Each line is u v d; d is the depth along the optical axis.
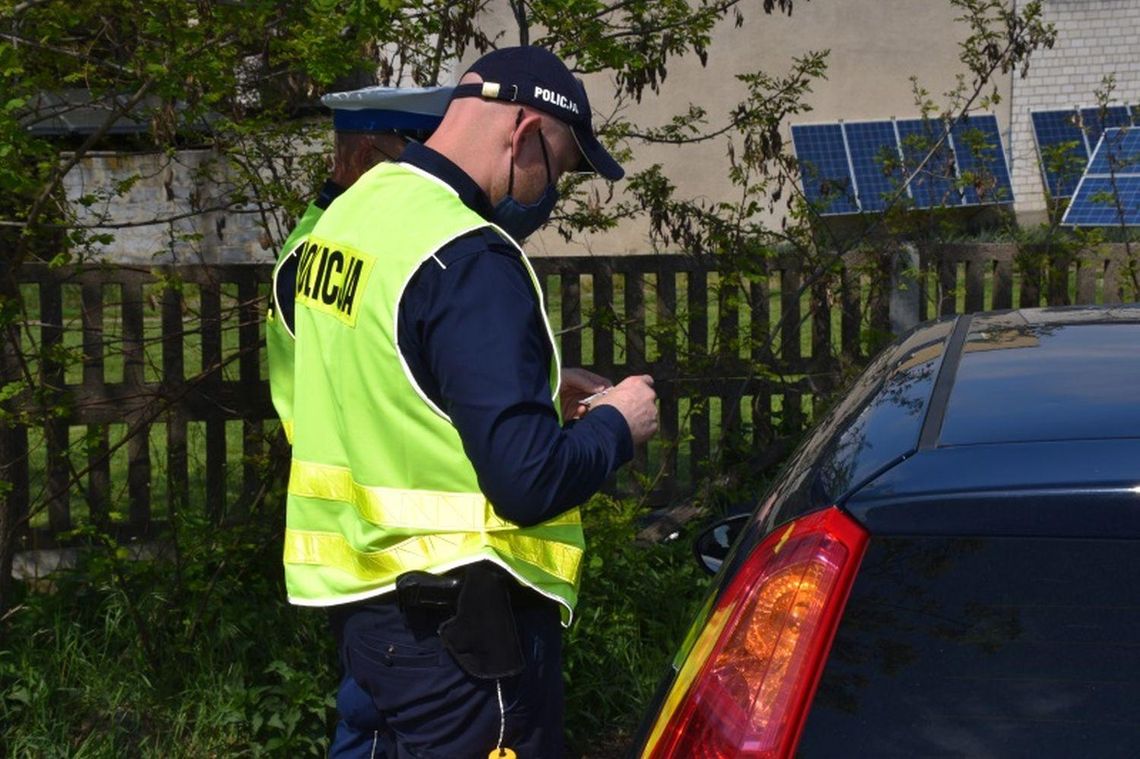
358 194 2.55
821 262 5.47
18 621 4.38
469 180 2.44
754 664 1.79
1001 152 14.86
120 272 4.73
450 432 2.31
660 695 2.01
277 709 4.05
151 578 4.36
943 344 2.47
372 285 2.35
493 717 2.40
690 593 4.77
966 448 1.86
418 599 2.34
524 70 2.45
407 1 4.33
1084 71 15.94
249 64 4.43
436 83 4.75
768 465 5.41
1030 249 5.70
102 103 4.11
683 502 5.33
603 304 5.37
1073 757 1.66
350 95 3.34
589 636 4.42
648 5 4.84
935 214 5.92
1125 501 1.72
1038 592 1.72
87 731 4.03
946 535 1.76
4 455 4.39
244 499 4.70
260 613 4.35
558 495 2.22
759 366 5.29
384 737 2.67
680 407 6.17
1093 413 1.93
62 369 4.41
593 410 2.44
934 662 1.73
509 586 2.37
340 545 2.50
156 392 4.65
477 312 2.22
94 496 4.66
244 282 4.80
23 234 3.94
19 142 3.64
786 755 1.73
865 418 2.13
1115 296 5.71
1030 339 2.42
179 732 4.02
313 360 2.54
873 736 1.71
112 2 3.87
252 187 4.62
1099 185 9.38
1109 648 1.69
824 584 1.78
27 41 3.85
